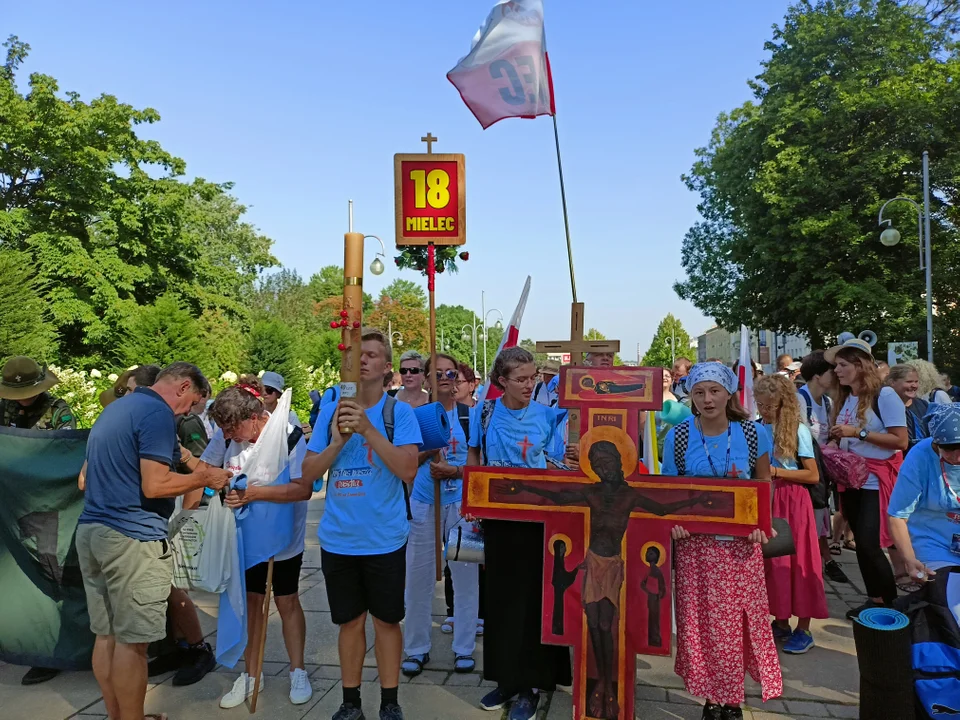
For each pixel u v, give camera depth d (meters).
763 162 25.83
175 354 22.22
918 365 5.97
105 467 3.29
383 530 3.40
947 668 3.13
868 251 24.31
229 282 36.19
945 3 25.19
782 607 4.33
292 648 3.88
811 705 3.71
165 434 3.34
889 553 5.21
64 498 4.13
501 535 3.62
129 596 3.26
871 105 23.70
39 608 4.16
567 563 3.34
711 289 29.91
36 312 19.66
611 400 3.35
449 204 4.79
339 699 3.85
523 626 3.58
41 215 29.94
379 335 3.54
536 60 4.65
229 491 3.61
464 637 4.26
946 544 3.34
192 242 33.34
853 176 24.06
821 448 4.86
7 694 4.01
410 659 4.23
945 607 3.21
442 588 6.01
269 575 3.69
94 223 32.44
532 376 3.71
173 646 4.27
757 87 27.84
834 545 6.91
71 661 4.11
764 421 4.49
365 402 3.53
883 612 3.24
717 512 3.20
